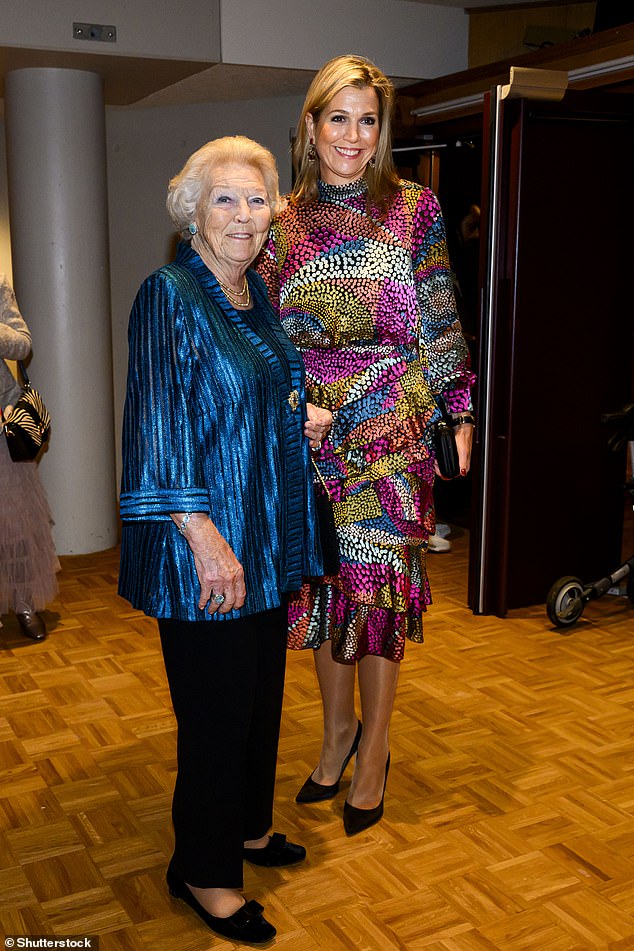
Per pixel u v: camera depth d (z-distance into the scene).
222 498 1.74
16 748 2.74
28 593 3.59
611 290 3.81
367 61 2.08
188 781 1.85
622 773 2.56
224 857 1.88
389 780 2.53
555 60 4.25
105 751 2.72
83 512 4.78
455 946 1.88
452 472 2.29
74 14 4.11
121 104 5.44
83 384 4.69
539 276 3.63
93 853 2.22
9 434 3.38
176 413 1.69
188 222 1.79
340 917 1.98
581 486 3.92
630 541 4.87
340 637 2.27
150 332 1.71
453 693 3.07
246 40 4.55
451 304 2.26
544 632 3.63
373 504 2.19
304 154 2.15
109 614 3.90
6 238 5.82
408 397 2.17
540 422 3.75
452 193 4.90
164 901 2.04
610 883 2.09
